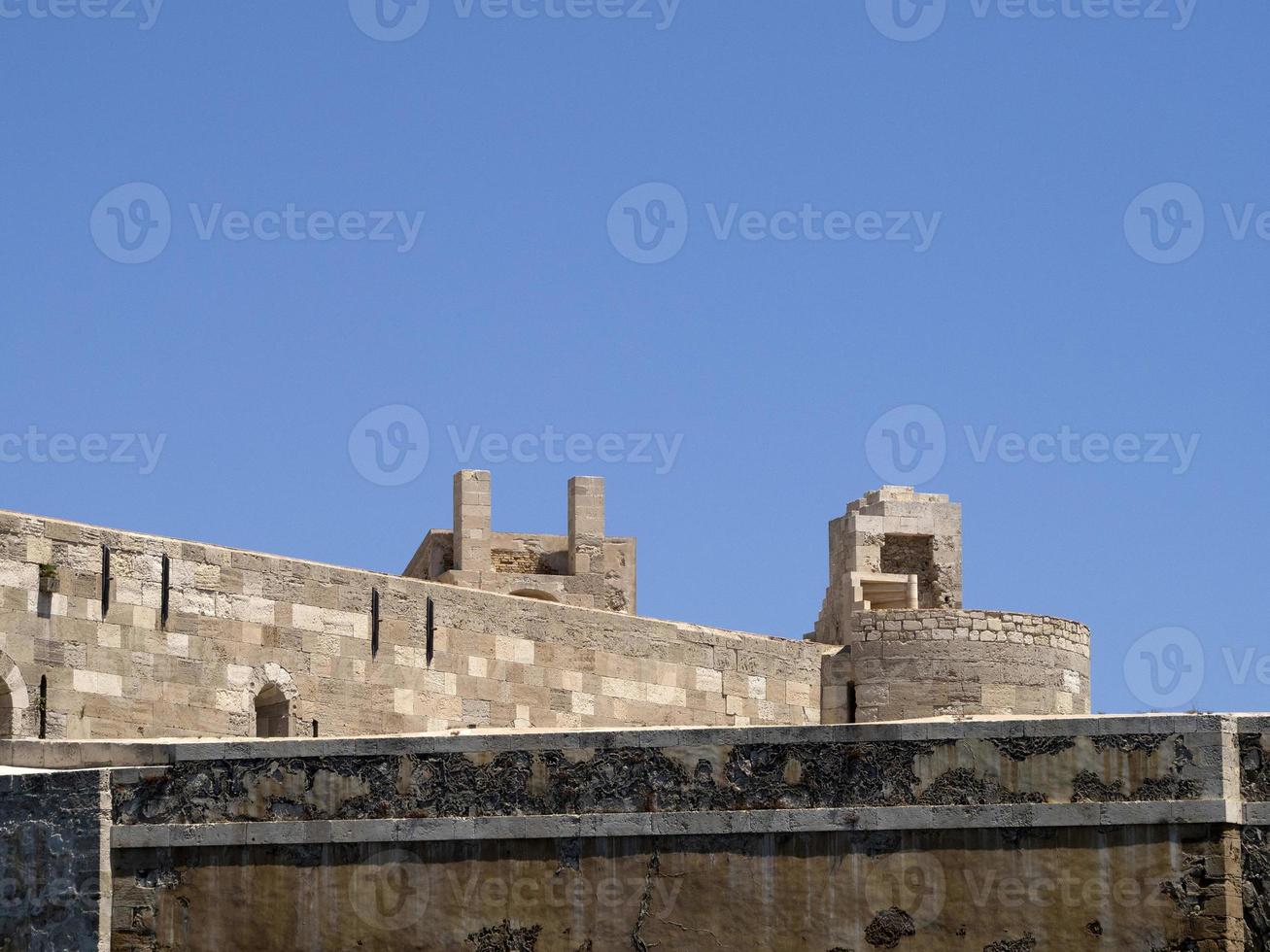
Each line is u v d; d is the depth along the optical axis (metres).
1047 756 73.31
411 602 104.94
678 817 74.06
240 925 74.44
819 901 73.25
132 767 75.62
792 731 74.38
